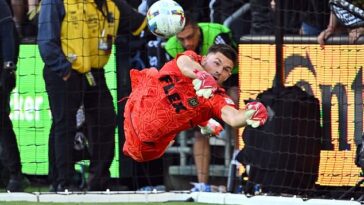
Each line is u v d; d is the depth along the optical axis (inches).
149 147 794.2
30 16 1170.0
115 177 1098.1
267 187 1018.1
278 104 1006.4
